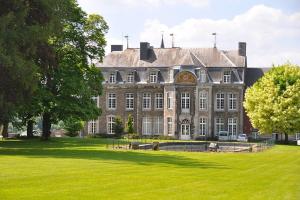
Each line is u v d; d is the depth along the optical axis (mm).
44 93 62688
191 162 39406
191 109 95562
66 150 50031
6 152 45906
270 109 81562
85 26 68312
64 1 52844
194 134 95438
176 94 96125
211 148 62531
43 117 68812
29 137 74875
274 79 83000
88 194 22094
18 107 50344
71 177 27125
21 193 21703
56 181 25469
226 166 37031
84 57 68875
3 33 42812
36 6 47531
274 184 27469
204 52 101125
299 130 81812
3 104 45781
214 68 98562
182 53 100625
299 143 83062
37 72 50375
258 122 82562
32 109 63562
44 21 47844
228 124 97688
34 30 44656
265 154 52562
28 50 45594
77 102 66688
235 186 26094
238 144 71938
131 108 100750
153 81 99500
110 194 22328
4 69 43906
